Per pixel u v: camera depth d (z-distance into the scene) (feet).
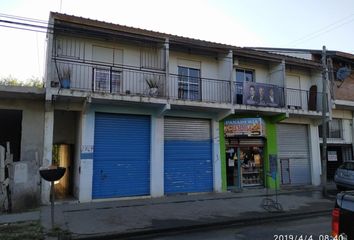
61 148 56.39
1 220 31.14
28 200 37.70
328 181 65.31
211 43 52.47
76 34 45.62
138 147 47.55
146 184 47.44
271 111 54.75
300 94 63.10
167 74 47.70
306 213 37.40
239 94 55.62
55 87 40.04
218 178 52.39
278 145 59.47
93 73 44.93
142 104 46.01
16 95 40.11
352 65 69.26
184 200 43.80
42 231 27.02
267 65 60.90
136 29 47.60
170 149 49.78
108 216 33.60
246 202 42.75
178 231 29.60
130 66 48.65
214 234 28.30
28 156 40.65
